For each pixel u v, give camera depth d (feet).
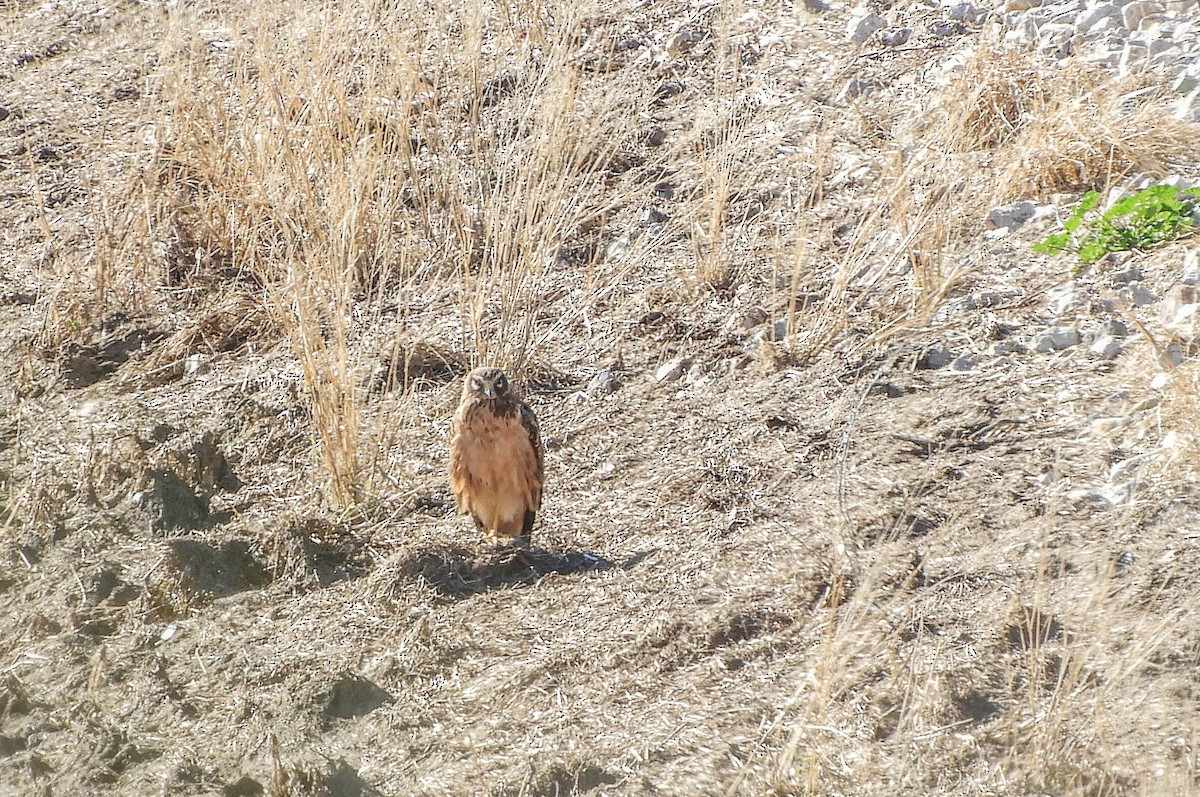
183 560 43.09
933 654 34.12
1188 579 34.88
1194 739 29.22
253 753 35.73
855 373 47.14
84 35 83.15
